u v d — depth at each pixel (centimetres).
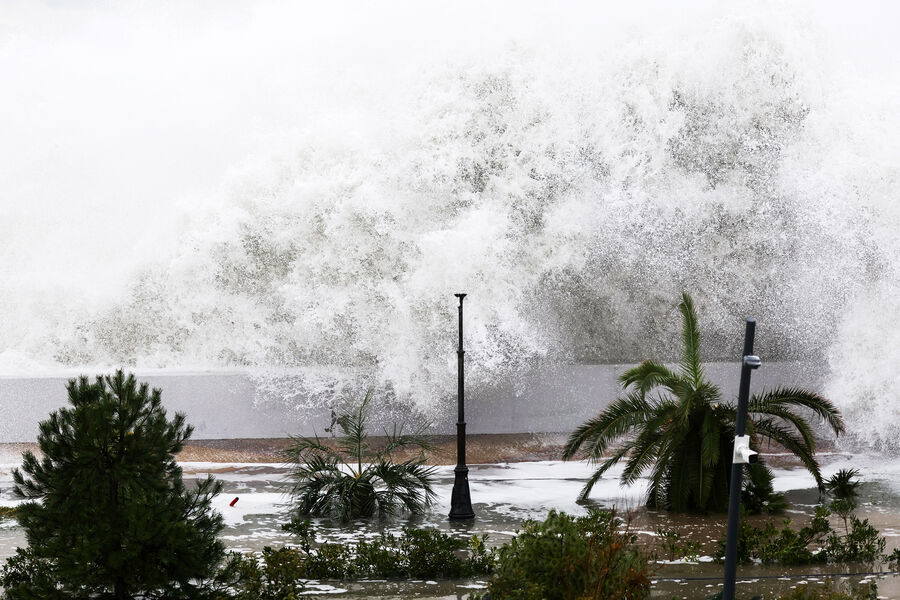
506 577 1416
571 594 1359
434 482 3384
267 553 1839
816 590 1750
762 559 2058
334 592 1803
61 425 1441
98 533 1355
